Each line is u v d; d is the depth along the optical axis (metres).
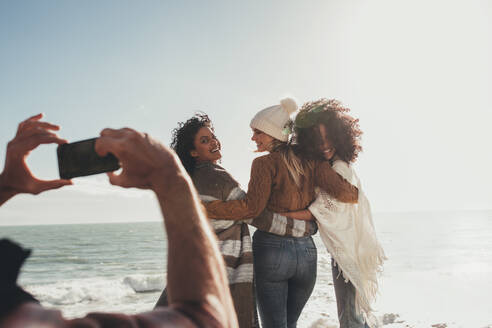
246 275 2.76
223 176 2.86
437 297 9.15
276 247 2.86
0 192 0.71
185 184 0.58
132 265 38.94
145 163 0.56
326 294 10.27
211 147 2.98
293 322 3.11
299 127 2.94
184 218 0.56
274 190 2.92
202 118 3.09
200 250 0.55
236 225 2.83
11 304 0.36
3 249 0.44
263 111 3.07
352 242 2.96
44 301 18.02
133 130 0.58
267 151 3.09
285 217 2.87
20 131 0.71
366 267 2.98
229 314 0.54
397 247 38.16
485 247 36.06
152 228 143.38
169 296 0.53
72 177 0.67
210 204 2.73
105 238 83.12
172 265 0.54
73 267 38.72
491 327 6.18
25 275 33.25
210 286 0.53
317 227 3.04
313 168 2.96
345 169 2.93
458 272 15.55
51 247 63.50
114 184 0.60
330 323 6.38
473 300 8.70
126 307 15.90
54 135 0.70
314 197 3.00
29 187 0.70
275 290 2.88
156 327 0.42
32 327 0.31
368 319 2.91
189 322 0.46
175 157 0.60
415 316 6.99
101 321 0.39
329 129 2.90
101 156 0.61
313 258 3.02
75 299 18.28
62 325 0.34
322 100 3.03
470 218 178.38
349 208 3.01
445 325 6.32
